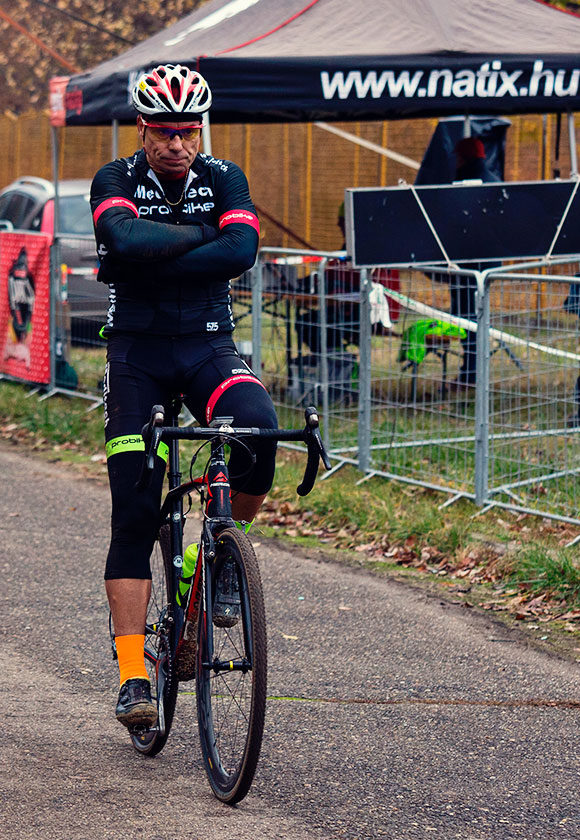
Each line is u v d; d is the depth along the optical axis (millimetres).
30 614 8086
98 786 5426
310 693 6762
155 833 4941
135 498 5383
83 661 7203
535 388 12109
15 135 31375
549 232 12422
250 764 4922
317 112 17312
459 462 11664
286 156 25406
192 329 5598
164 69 5426
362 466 11805
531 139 22250
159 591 6258
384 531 10086
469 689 6859
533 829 5117
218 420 5129
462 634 7805
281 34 12984
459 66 12219
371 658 7363
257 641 4895
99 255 5547
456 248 12008
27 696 6578
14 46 36844
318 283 12930
